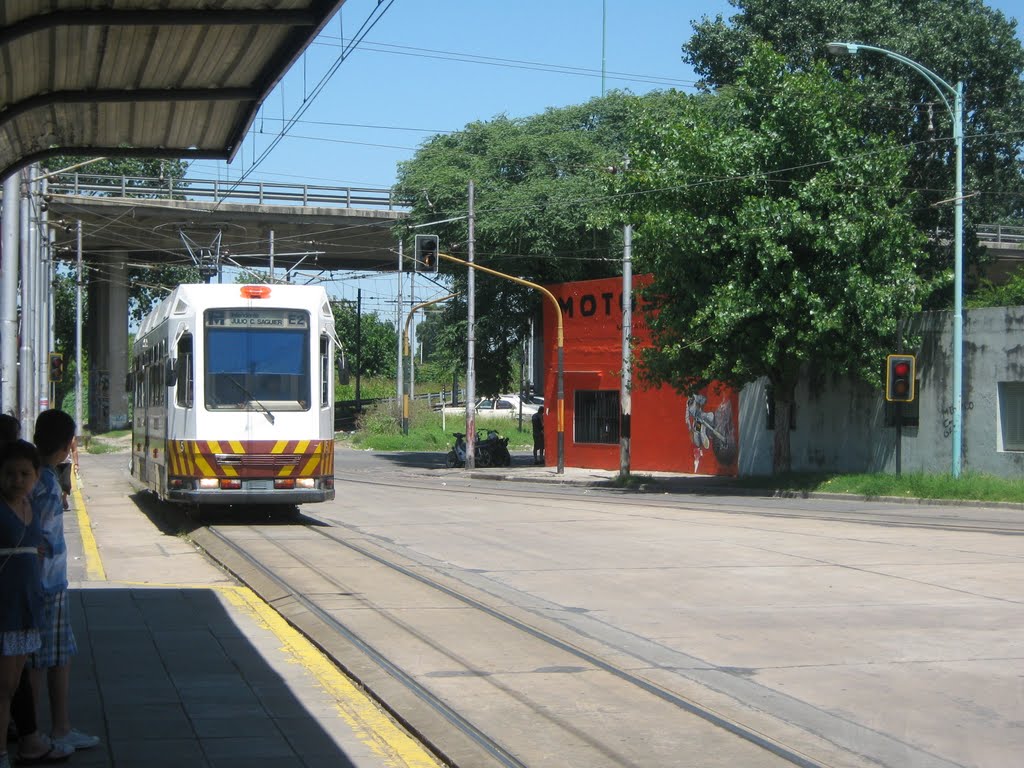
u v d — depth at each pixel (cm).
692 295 2905
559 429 3791
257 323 1938
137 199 5166
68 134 1186
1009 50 3791
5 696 590
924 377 2898
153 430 2250
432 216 4431
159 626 1041
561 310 4147
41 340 2988
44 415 655
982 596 1198
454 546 1692
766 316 2861
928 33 3712
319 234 5672
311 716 743
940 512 2272
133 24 837
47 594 636
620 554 1577
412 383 6844
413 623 1049
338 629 1015
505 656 917
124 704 764
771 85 2908
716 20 4153
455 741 674
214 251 5716
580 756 656
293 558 1488
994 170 3919
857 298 2747
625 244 3438
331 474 1967
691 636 1005
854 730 712
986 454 2758
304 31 880
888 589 1249
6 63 926
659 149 3025
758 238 2753
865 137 2988
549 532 1880
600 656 924
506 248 4234
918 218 3903
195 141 1216
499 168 4416
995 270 5791
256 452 1902
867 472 3056
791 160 2858
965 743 684
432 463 4691
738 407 3497
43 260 3206
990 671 866
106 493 2861
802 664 895
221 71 983
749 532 1839
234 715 740
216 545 1644
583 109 4538
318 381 1955
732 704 776
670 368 3034
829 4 3834
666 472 3791
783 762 646
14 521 593
